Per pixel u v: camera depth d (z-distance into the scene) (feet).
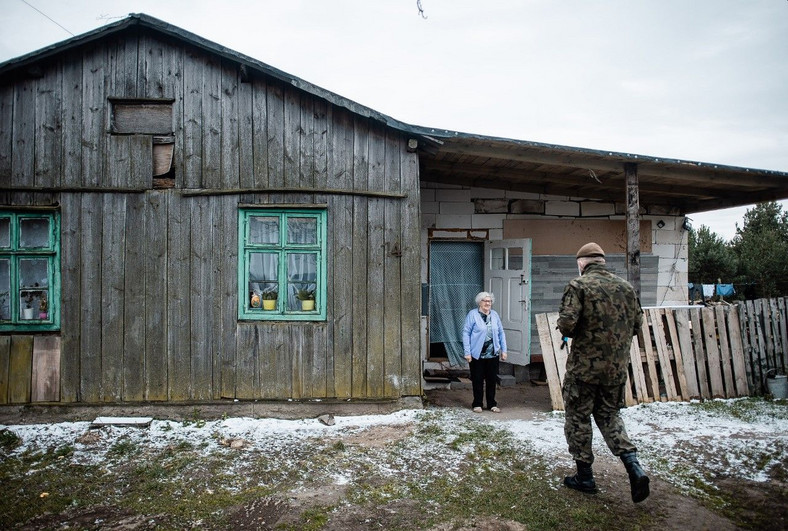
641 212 31.35
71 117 19.86
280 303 20.38
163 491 13.51
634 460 11.84
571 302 12.74
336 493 13.24
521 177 27.37
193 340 20.01
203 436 17.89
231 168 20.35
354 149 20.71
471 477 14.24
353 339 20.45
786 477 14.06
